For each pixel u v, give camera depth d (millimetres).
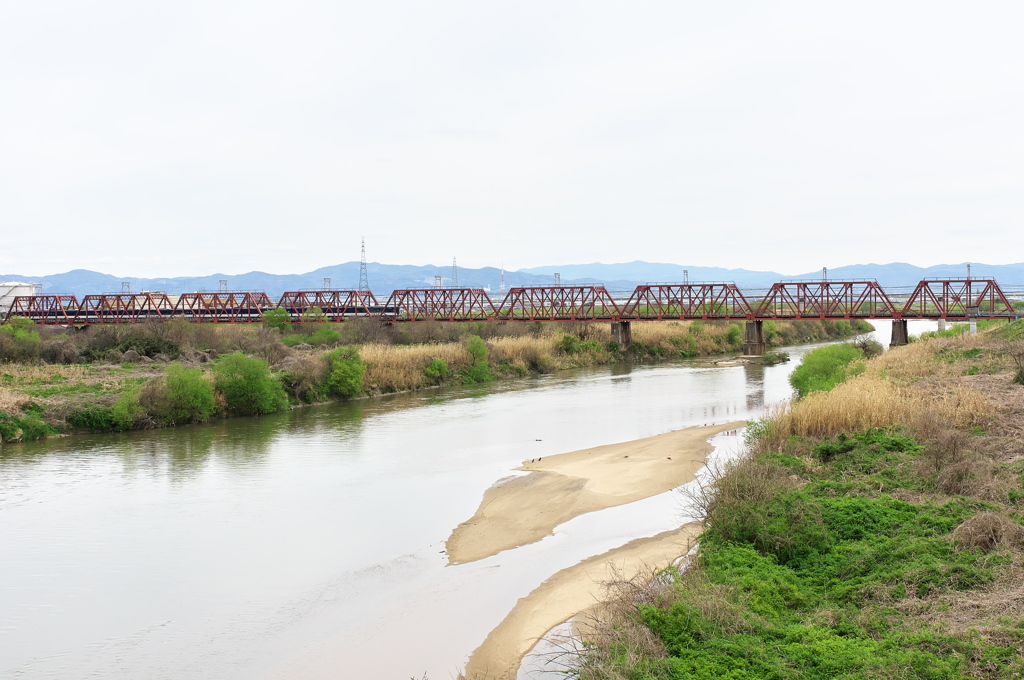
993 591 17781
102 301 128750
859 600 18812
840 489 26359
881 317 101000
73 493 35812
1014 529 20125
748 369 90750
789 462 30016
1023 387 39062
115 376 65812
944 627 16391
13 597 24234
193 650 20688
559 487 35406
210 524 31188
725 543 22734
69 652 20703
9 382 60094
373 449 45594
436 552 27656
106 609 23312
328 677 19125
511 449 45094
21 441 47812
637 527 29328
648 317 107438
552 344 101750
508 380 84312
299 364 67250
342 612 22828
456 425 54000
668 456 41062
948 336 75812
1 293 149125
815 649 16250
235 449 45719
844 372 53250
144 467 41000
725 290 108875
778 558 21750
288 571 26062
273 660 20094
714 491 27359
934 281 97750
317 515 32281
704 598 18469
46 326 114750
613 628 18016
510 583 24406
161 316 122750
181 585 24984
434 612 22562
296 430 52250
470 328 110688
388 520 31469
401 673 19188
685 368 93938
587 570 24859
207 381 57844
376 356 75000
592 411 59875
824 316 104625
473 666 19297
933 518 22328
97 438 49250
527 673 18516
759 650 16391
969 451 27016
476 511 32531
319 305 117875
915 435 31219
